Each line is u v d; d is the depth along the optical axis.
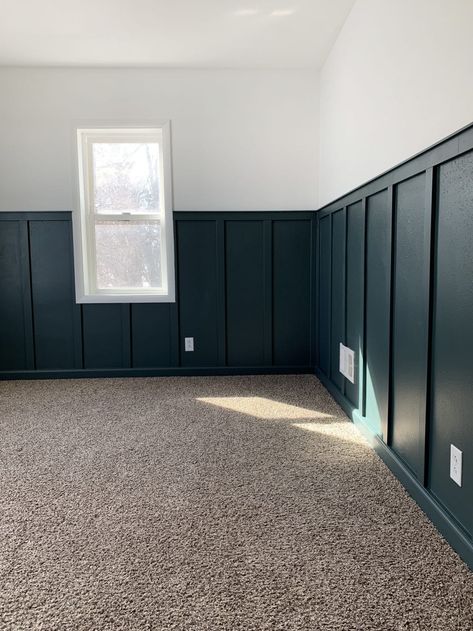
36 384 3.87
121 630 1.30
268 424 2.92
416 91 1.97
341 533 1.75
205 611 1.37
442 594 1.43
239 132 3.94
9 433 2.79
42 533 1.77
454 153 1.63
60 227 3.95
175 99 3.89
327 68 3.65
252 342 4.11
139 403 3.35
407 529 1.78
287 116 3.94
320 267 3.92
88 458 2.44
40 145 3.88
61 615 1.36
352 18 2.92
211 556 1.63
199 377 4.05
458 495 1.64
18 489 2.12
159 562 1.60
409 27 2.04
